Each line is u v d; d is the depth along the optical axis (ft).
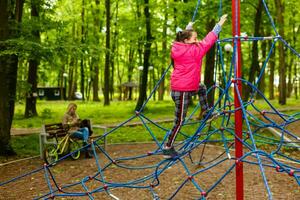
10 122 46.57
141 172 33.96
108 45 106.32
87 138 40.47
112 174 33.78
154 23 90.33
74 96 177.17
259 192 27.07
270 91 136.67
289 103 115.34
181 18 69.10
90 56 43.47
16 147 47.47
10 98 46.78
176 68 19.67
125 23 93.35
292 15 117.60
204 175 32.14
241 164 19.70
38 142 51.03
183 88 19.39
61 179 32.83
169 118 75.66
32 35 44.80
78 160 40.37
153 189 28.78
